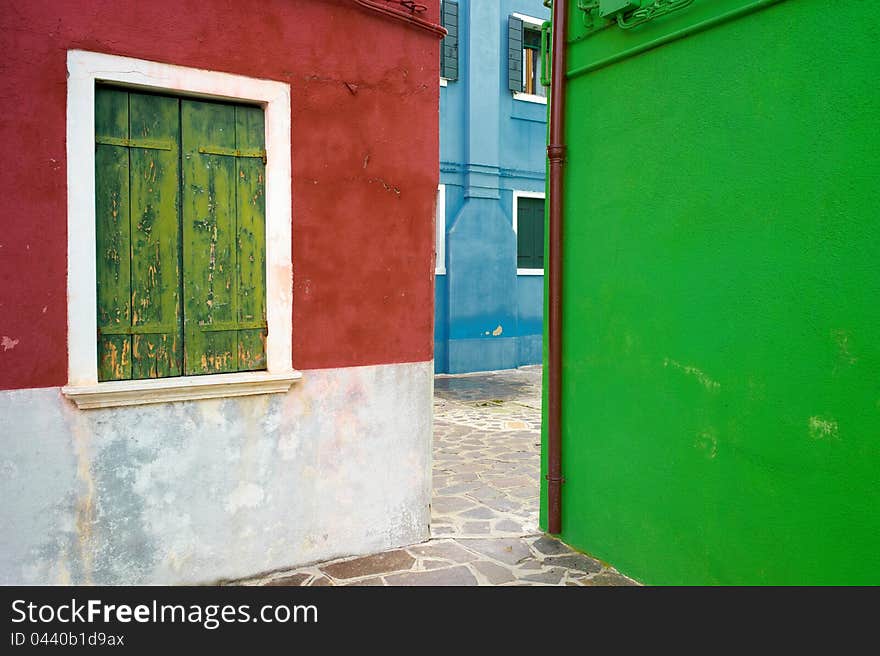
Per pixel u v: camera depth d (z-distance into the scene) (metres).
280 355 3.92
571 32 4.37
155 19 3.45
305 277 4.00
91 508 3.41
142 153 3.53
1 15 3.08
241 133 3.81
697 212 3.56
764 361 3.24
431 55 4.48
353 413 4.25
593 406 4.32
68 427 3.33
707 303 3.52
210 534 3.77
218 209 3.75
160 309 3.61
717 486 3.49
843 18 2.87
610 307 4.16
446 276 11.88
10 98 3.12
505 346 12.59
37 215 3.20
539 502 5.21
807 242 3.03
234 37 3.69
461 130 11.83
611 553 4.20
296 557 4.08
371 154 4.23
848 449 2.90
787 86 3.10
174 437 3.63
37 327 3.22
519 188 12.73
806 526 3.07
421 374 4.55
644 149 3.88
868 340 2.81
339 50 4.05
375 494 4.37
